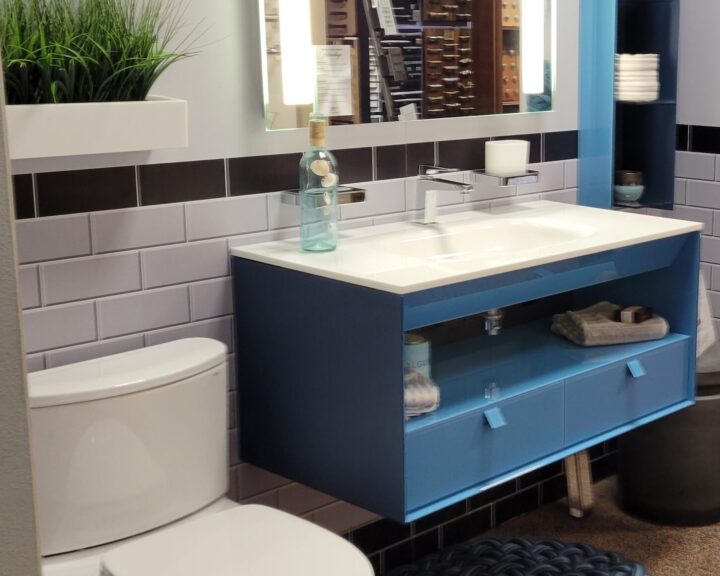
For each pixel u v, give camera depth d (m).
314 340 2.11
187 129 2.08
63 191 2.00
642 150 3.14
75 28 1.83
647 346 2.54
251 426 2.32
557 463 3.12
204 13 2.16
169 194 2.16
